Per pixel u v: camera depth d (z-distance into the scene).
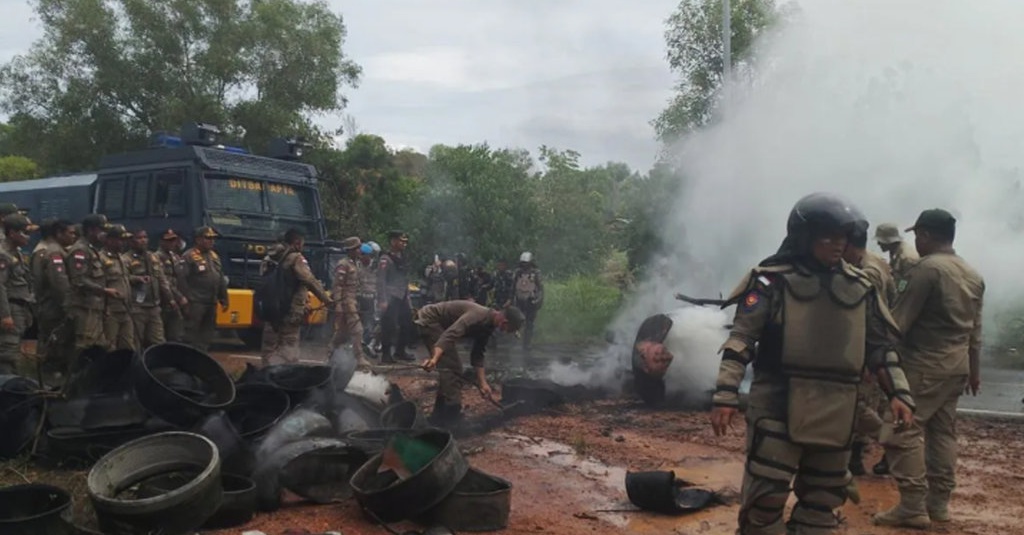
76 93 30.45
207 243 11.25
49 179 17.66
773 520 4.10
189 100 30.38
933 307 5.62
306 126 32.22
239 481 5.49
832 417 3.98
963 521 5.79
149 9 30.45
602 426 8.58
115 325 9.48
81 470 6.31
